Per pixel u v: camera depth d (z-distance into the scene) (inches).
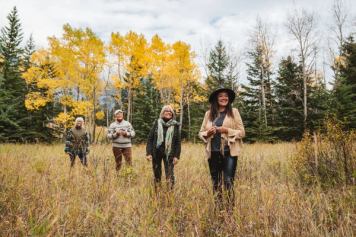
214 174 165.6
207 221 130.2
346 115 590.6
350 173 185.3
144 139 1025.5
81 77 834.8
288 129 951.6
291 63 1081.4
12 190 147.0
